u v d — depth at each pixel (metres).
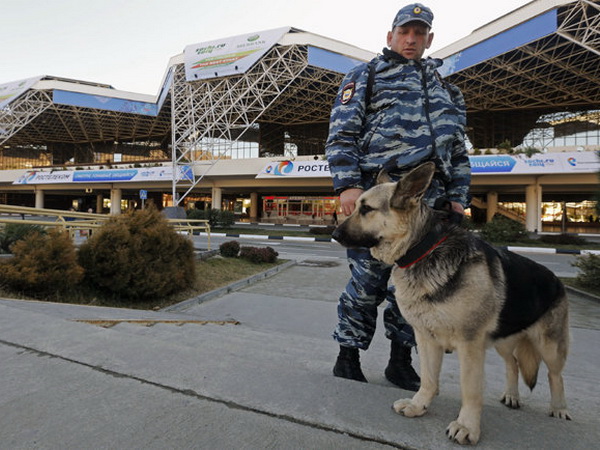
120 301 5.74
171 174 33.25
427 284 1.60
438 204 2.04
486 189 30.59
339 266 11.52
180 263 6.96
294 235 22.58
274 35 25.69
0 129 38.41
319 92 33.69
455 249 1.61
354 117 2.21
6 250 6.78
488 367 3.47
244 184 34.12
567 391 2.48
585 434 1.46
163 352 2.06
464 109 2.55
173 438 1.26
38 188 42.59
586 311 6.52
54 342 2.14
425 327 1.65
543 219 32.06
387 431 1.38
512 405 2.03
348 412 1.50
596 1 18.36
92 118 43.28
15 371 1.76
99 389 1.60
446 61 25.30
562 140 33.88
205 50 27.42
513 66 25.52
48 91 35.59
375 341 4.59
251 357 2.73
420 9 2.20
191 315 5.34
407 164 2.13
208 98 30.19
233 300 6.88
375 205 1.73
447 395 2.10
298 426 1.37
